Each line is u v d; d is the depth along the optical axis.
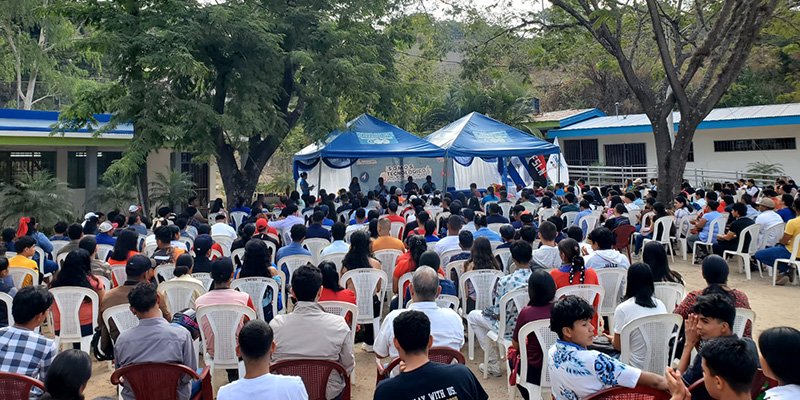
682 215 10.57
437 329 3.94
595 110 27.89
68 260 5.50
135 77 12.24
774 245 8.81
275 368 3.57
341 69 13.72
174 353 3.60
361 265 6.05
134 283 4.98
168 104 12.31
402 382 2.65
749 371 2.33
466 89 25.00
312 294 3.88
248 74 13.11
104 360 5.60
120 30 12.01
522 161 20.69
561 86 36.38
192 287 5.48
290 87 15.42
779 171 20.59
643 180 21.67
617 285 5.87
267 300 5.61
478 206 13.23
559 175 19.16
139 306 3.62
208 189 21.45
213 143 12.98
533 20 13.91
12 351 3.44
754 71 27.50
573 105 35.94
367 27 15.53
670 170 11.92
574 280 4.97
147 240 8.17
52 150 17.42
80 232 7.70
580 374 2.95
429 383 2.63
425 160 21.61
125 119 12.31
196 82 13.38
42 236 8.31
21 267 6.41
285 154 28.58
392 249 7.38
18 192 14.52
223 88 13.79
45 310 3.63
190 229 9.24
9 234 8.06
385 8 15.91
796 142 20.84
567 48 14.92
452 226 7.43
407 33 16.80
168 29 11.96
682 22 14.55
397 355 3.96
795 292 8.01
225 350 4.59
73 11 12.42
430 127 26.20
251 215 10.76
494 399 4.88
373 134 15.23
